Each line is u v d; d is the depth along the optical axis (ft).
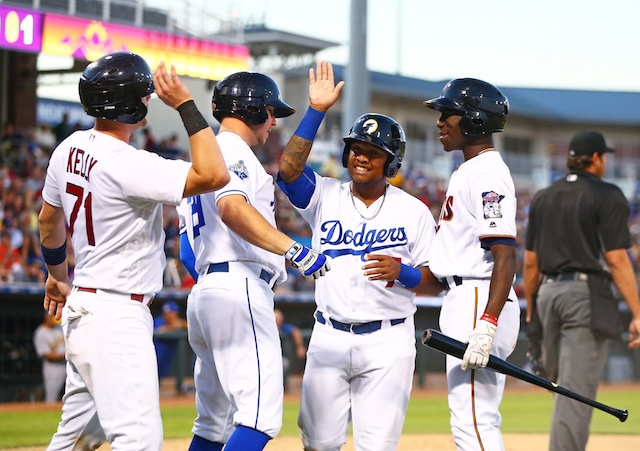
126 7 196.44
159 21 203.00
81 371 46.57
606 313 69.67
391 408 53.67
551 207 71.41
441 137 55.47
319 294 55.47
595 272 70.44
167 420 113.09
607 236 69.67
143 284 47.34
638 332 70.95
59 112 312.91
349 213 55.31
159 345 146.00
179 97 45.62
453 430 53.42
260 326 50.62
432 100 54.70
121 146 46.73
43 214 50.90
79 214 47.03
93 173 46.19
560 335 71.67
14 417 116.88
